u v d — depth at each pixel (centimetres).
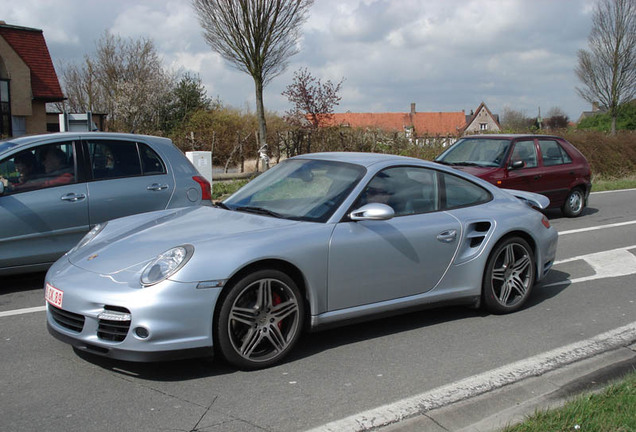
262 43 1509
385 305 457
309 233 420
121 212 651
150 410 340
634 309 559
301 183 485
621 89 2694
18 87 2319
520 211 544
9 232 584
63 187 619
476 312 541
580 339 475
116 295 364
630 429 304
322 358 425
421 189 498
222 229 421
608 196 1505
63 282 388
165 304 361
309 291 417
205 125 2672
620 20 2631
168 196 687
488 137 1084
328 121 1791
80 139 646
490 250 510
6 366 402
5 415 333
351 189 457
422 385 383
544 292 614
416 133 1900
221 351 383
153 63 3775
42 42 2484
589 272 701
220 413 338
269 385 377
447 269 489
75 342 379
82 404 347
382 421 333
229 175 1667
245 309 389
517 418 330
